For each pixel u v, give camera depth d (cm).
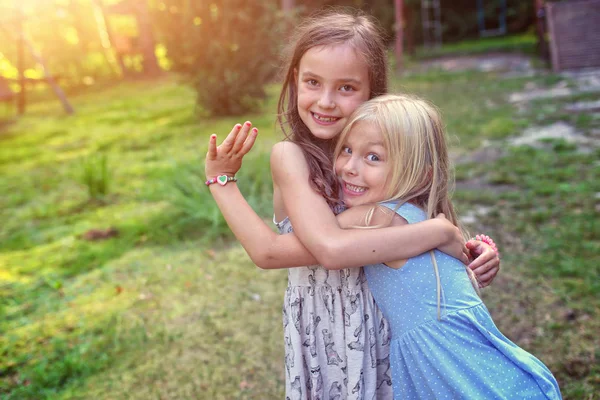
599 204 389
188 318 301
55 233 452
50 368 264
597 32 1008
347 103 134
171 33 823
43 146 787
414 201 139
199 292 329
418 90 938
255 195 454
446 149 142
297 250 132
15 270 384
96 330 296
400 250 126
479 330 128
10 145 812
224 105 848
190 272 357
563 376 226
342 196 141
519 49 1430
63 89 1445
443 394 126
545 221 373
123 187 554
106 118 941
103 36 1628
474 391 123
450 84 977
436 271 130
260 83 846
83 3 1594
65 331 298
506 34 1966
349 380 143
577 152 509
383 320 146
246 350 268
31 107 1195
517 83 905
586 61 985
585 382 221
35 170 659
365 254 124
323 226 127
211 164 138
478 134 618
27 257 408
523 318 269
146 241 418
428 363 128
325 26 135
